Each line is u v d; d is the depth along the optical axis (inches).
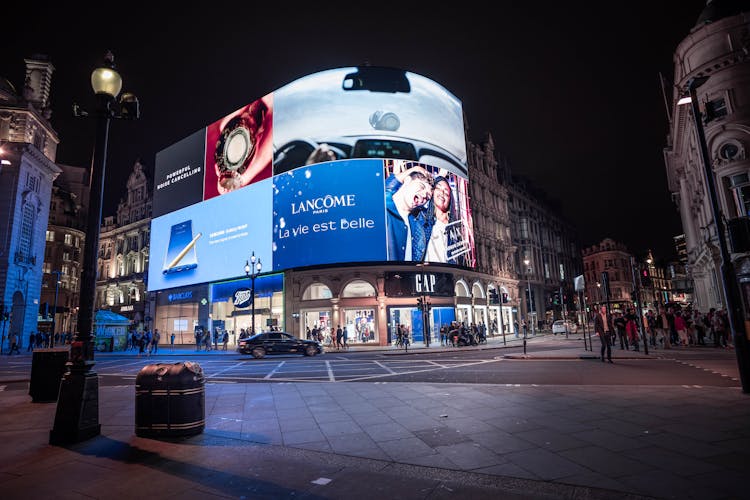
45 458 212.7
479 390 386.6
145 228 2208.4
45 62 2111.2
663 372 482.0
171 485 173.5
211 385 483.2
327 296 1456.7
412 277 1433.3
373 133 1437.0
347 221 1369.3
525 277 2319.1
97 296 2416.3
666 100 1461.6
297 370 682.8
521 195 2485.2
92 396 252.8
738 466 177.3
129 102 288.4
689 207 1462.8
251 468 192.9
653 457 191.9
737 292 342.3
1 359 1147.3
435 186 1496.1
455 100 1673.2
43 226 1900.8
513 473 178.9
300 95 1518.2
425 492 160.9
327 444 230.5
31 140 1835.6
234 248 1609.3
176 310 1849.2
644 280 745.0
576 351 821.9
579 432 236.2
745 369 330.3
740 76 927.0
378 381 503.2
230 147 1702.8
